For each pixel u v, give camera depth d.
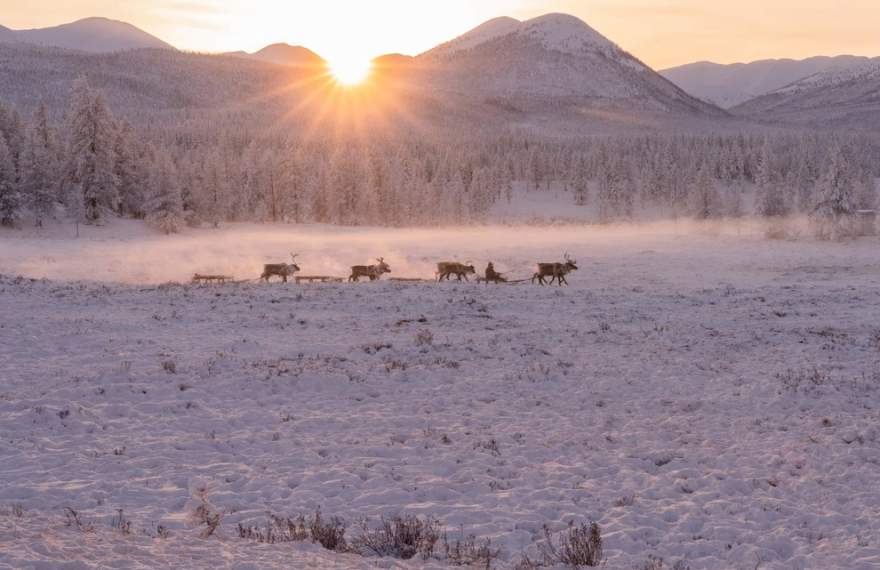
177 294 30.42
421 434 14.32
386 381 18.34
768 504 11.02
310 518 9.74
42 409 14.13
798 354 22.53
